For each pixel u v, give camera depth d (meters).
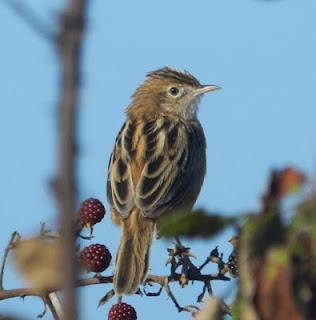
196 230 5.01
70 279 3.96
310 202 4.83
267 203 4.90
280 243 4.85
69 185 3.75
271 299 4.71
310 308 4.69
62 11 3.70
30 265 7.10
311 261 4.77
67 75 3.71
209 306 5.52
